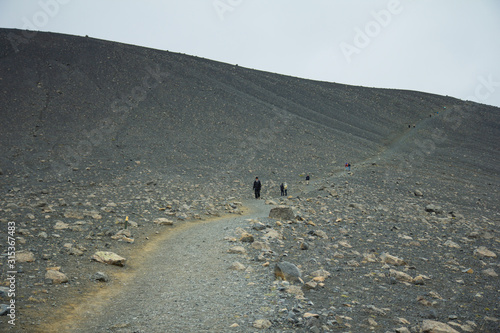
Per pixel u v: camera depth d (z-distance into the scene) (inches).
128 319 266.8
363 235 660.7
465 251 575.5
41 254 411.8
